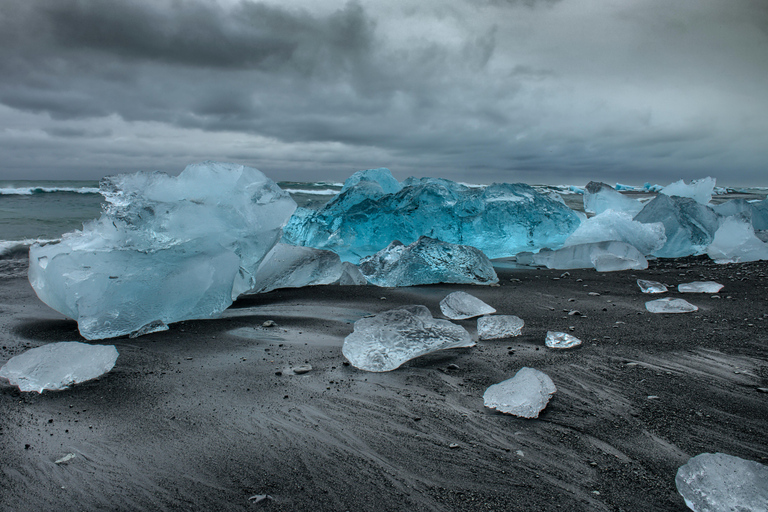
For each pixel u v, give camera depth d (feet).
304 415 6.28
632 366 7.86
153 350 8.91
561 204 23.90
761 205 24.80
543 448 5.43
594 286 14.83
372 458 5.26
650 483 4.76
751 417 6.07
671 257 21.34
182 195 12.17
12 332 10.19
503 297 13.26
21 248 23.12
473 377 7.53
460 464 5.13
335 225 21.58
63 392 7.02
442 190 23.17
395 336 8.50
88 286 10.16
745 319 10.44
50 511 4.40
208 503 4.51
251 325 10.66
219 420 6.15
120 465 5.15
